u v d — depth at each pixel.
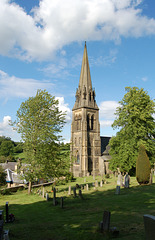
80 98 83.44
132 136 48.19
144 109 47.97
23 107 34.75
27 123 34.09
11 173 51.94
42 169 32.09
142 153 35.53
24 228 14.62
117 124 51.50
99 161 81.50
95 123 84.19
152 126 48.03
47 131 33.69
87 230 12.90
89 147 81.25
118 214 16.38
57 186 46.38
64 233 12.91
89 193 30.83
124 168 48.38
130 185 35.59
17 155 134.25
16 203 26.83
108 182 46.34
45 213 19.84
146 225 8.78
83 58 86.69
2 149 129.75
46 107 34.66
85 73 84.88
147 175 34.78
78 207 20.89
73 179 60.31
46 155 33.12
